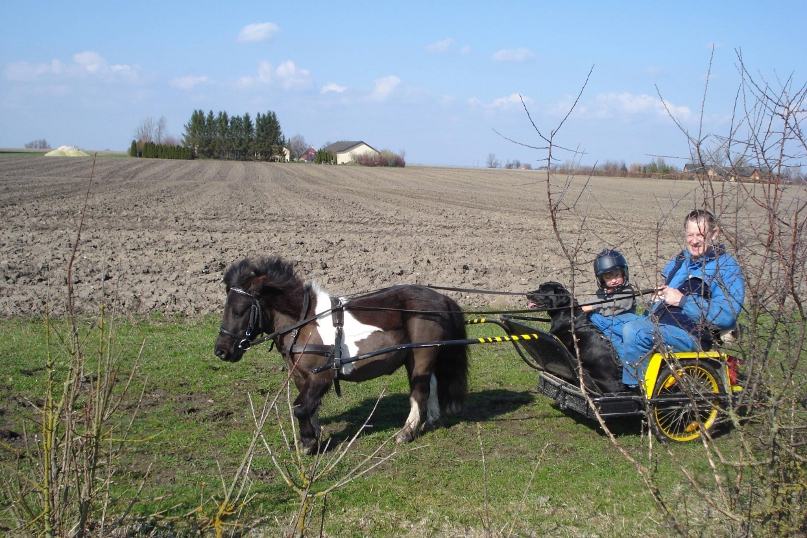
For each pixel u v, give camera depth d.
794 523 4.23
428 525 6.09
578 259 22.44
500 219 35.59
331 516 6.23
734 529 4.59
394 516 6.25
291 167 94.94
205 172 72.75
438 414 8.76
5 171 57.69
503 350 12.62
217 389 9.86
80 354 4.56
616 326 7.97
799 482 4.17
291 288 7.93
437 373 8.69
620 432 8.62
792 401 4.36
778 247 4.28
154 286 16.02
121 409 8.88
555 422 9.04
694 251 7.30
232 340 7.82
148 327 12.73
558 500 6.63
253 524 5.97
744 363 4.95
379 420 9.04
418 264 20.48
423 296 8.28
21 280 15.91
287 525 5.95
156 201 38.06
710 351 7.84
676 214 38.78
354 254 22.09
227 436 8.19
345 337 7.86
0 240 21.69
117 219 28.86
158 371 10.41
